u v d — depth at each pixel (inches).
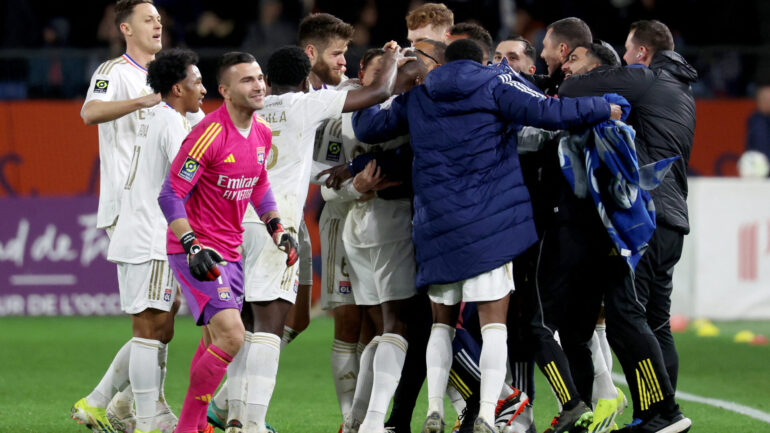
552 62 860.0
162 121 746.2
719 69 1939.0
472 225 714.8
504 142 729.6
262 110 751.7
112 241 766.5
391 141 799.1
